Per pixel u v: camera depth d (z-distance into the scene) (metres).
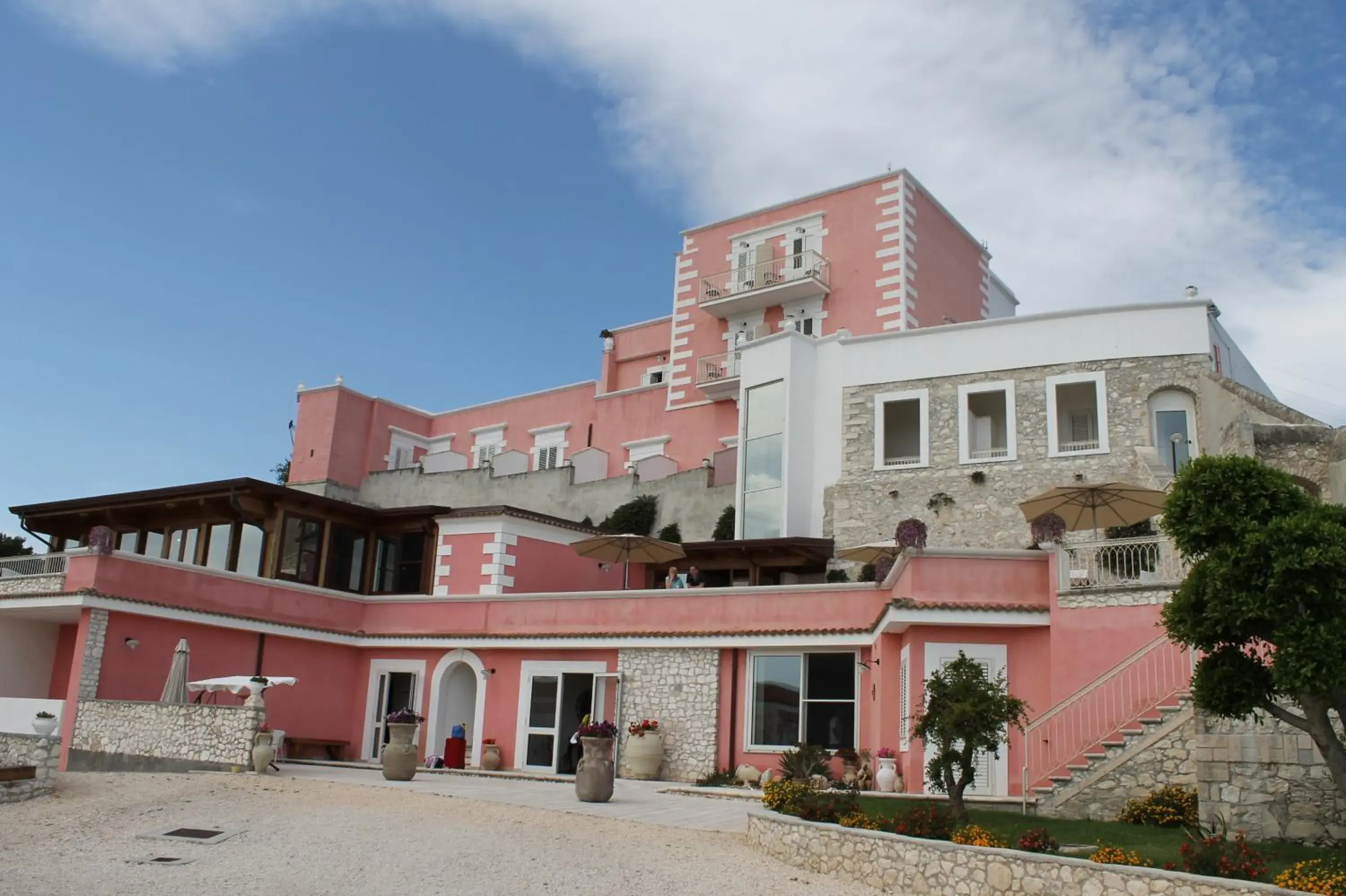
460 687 27.56
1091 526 20.83
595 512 37.53
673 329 40.47
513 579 30.22
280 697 26.70
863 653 21.61
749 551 29.36
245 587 26.50
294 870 12.56
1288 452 23.72
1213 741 14.44
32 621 26.72
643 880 12.38
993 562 19.03
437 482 43.06
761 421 31.19
